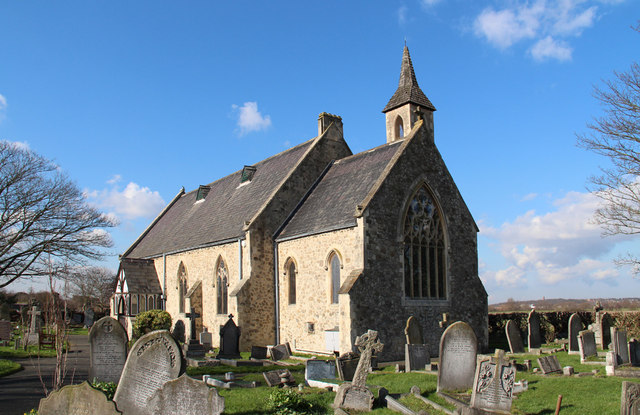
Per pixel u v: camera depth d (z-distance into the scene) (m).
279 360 25.73
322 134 36.56
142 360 12.95
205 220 42.09
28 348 31.34
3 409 15.16
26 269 33.06
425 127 31.16
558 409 13.49
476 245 32.22
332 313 27.75
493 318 38.59
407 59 34.56
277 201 33.25
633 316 35.62
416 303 28.17
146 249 48.62
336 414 14.08
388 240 27.41
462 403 14.65
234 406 14.51
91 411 11.53
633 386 12.16
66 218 33.59
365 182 30.06
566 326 39.06
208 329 36.06
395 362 26.08
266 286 31.98
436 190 30.55
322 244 28.91
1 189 32.53
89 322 55.19
